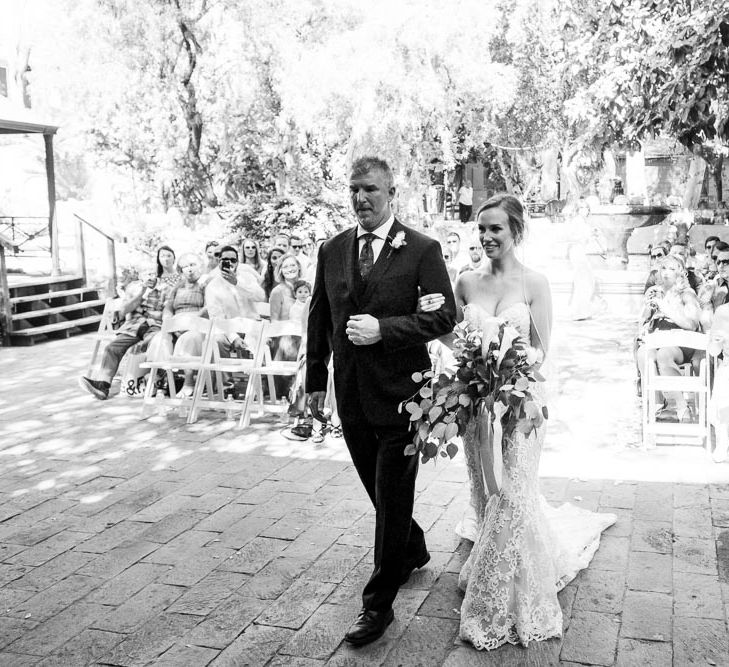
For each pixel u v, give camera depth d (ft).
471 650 11.87
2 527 17.08
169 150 61.52
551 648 11.87
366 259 12.68
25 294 44.83
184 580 14.40
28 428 25.16
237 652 11.98
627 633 12.24
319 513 17.54
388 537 12.27
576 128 61.31
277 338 27.17
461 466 20.58
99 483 19.84
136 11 56.13
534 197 76.74
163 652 12.03
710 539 15.67
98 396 28.86
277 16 56.75
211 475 20.31
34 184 83.41
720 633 12.17
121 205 65.98
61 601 13.70
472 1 51.24
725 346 21.08
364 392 12.51
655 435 22.25
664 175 86.12
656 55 31.53
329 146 63.46
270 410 25.22
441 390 12.23
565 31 52.29
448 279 12.56
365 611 12.25
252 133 61.87
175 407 27.50
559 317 46.52
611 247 59.67
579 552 14.71
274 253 30.53
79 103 59.36
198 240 57.26
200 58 59.21
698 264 34.55
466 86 52.60
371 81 49.75
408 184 58.90
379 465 12.48
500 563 12.01
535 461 12.66
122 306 30.04
